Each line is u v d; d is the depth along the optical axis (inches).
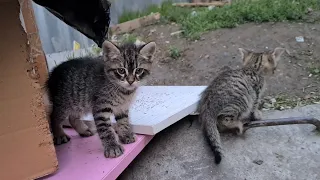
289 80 22.3
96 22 17.3
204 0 42.3
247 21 31.1
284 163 14.6
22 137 12.8
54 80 15.6
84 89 15.1
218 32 30.0
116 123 15.7
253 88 17.0
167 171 15.3
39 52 17.2
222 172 14.6
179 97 18.4
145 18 35.3
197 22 32.3
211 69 25.4
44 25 30.0
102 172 13.4
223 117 16.1
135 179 15.4
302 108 18.3
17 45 12.3
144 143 15.4
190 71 25.7
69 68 15.6
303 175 14.0
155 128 15.3
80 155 14.7
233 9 33.0
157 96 18.8
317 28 28.4
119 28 33.9
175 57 27.7
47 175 13.4
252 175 14.3
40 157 13.2
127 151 14.6
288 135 16.1
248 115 16.7
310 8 31.8
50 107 15.6
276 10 31.0
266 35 28.1
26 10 17.1
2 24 11.9
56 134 15.8
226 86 16.4
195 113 17.4
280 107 19.2
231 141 16.0
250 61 17.6
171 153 16.0
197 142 16.2
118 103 15.1
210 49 27.7
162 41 30.4
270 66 17.5
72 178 13.2
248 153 15.3
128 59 14.7
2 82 12.2
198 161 15.3
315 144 15.4
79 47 29.9
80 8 16.7
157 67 26.7
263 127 16.7
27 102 12.7
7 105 12.4
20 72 12.5
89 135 16.5
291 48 25.9
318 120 15.7
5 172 12.6
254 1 34.6
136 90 15.6
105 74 14.8
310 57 24.7
